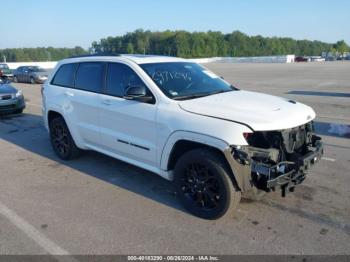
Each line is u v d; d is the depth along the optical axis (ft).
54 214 13.16
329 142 22.38
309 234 11.46
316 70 113.50
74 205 13.89
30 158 20.18
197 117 12.05
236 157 11.00
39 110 37.88
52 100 19.25
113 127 15.61
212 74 16.89
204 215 12.51
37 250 10.85
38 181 16.53
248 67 152.87
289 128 11.67
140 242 11.21
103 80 16.22
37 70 80.59
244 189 11.31
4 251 10.82
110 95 15.67
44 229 12.08
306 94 47.83
